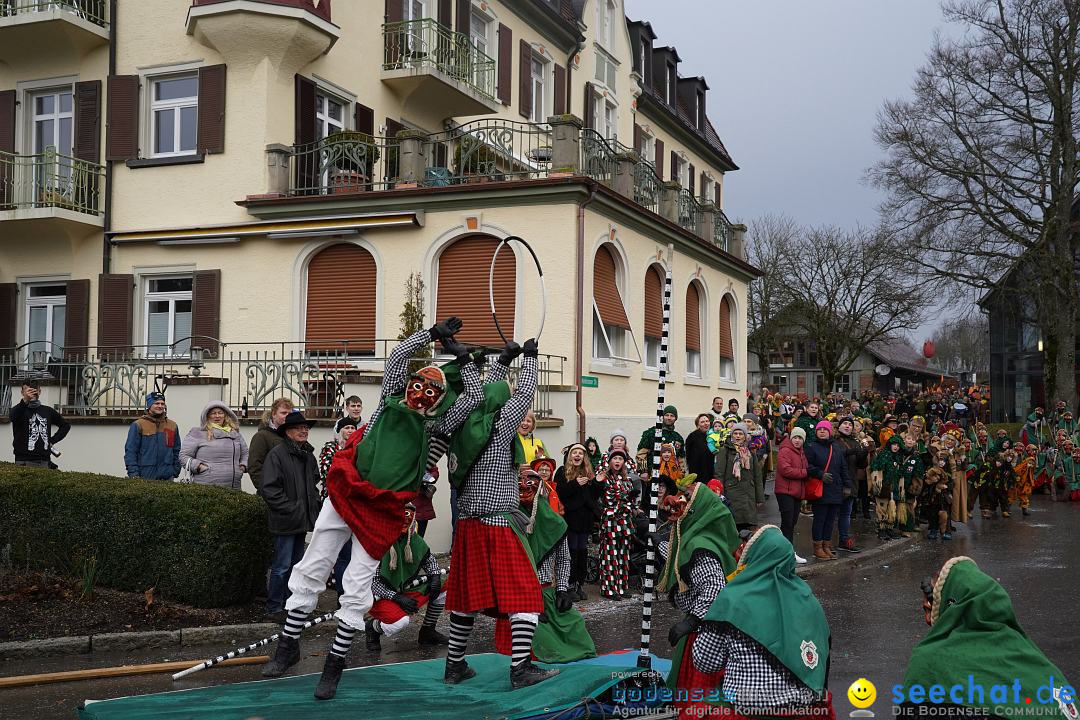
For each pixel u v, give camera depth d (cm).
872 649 864
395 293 1747
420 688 636
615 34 2912
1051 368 3634
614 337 1884
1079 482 2591
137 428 1144
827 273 5391
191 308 1866
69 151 1969
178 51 1870
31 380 1536
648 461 1356
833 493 1419
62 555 967
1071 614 1032
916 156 3509
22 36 1886
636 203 1883
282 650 670
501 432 636
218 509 919
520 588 630
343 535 659
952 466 1927
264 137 1808
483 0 2280
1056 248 3547
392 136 2069
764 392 3584
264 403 1492
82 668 758
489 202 1709
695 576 496
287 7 1762
